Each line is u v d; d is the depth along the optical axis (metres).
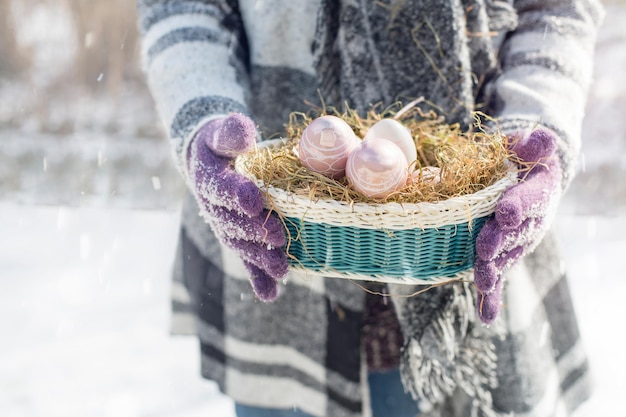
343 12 0.96
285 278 0.86
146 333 2.02
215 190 0.82
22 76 4.58
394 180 0.82
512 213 0.78
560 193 0.87
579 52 0.98
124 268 2.38
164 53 0.98
